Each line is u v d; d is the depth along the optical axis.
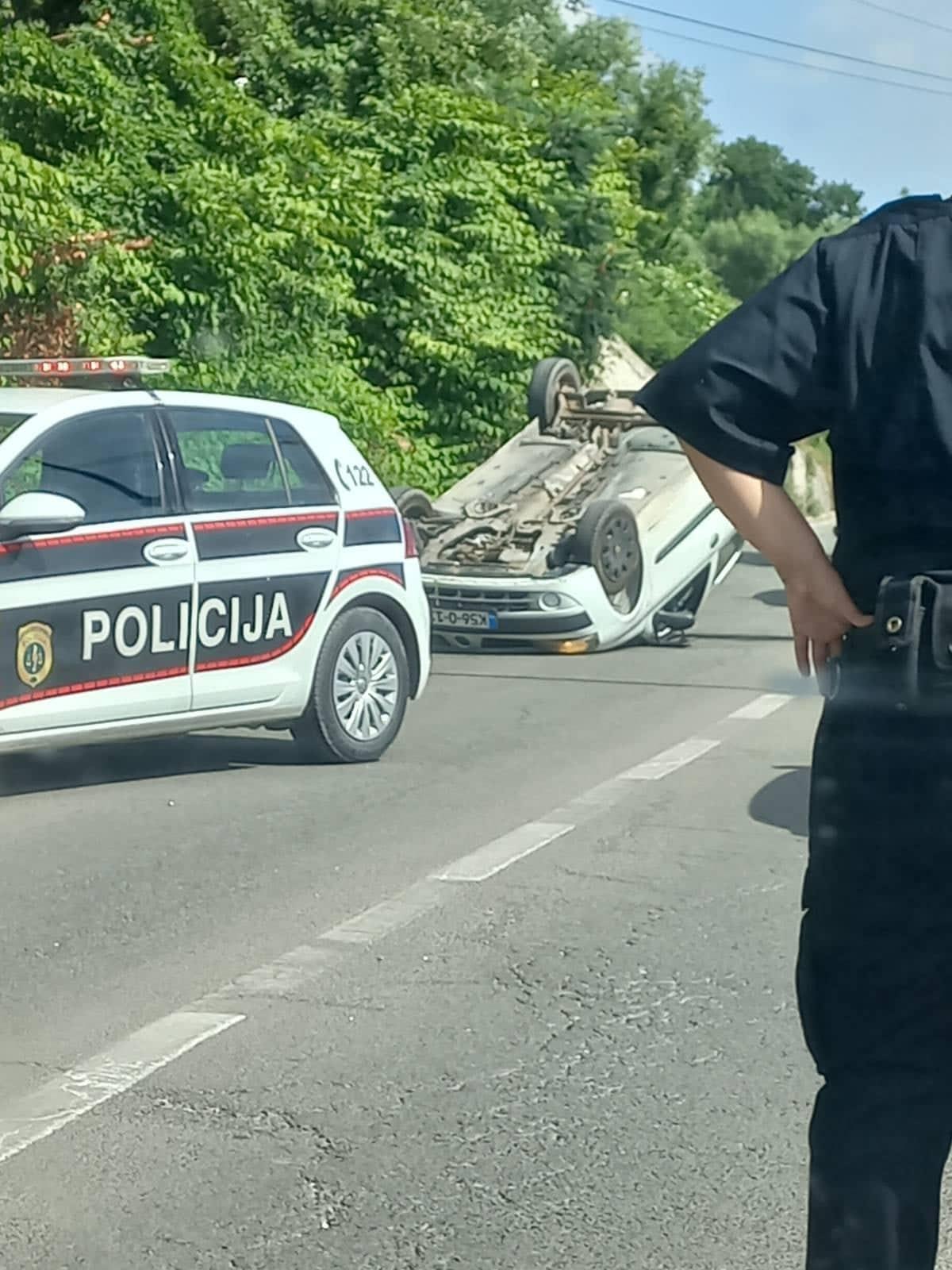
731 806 9.02
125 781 9.66
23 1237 4.25
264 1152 4.74
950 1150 3.21
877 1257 2.90
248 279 19.19
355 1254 4.17
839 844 2.91
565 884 7.44
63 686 8.77
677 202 52.88
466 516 16.69
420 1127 4.91
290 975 6.21
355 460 10.47
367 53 26.81
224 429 9.71
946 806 2.80
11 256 16.17
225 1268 4.10
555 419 18.25
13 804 9.02
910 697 2.80
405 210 23.28
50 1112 4.99
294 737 10.18
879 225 2.89
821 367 2.86
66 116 19.30
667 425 2.90
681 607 16.95
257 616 9.61
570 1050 5.52
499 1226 4.32
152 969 6.27
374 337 23.22
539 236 26.19
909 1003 2.89
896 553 2.84
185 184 18.89
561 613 15.34
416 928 6.79
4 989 6.04
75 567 8.81
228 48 26.59
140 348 18.19
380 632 10.31
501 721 11.88
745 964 6.38
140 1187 4.52
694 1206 4.44
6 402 9.13
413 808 8.94
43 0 23.11
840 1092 2.97
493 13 47.66
